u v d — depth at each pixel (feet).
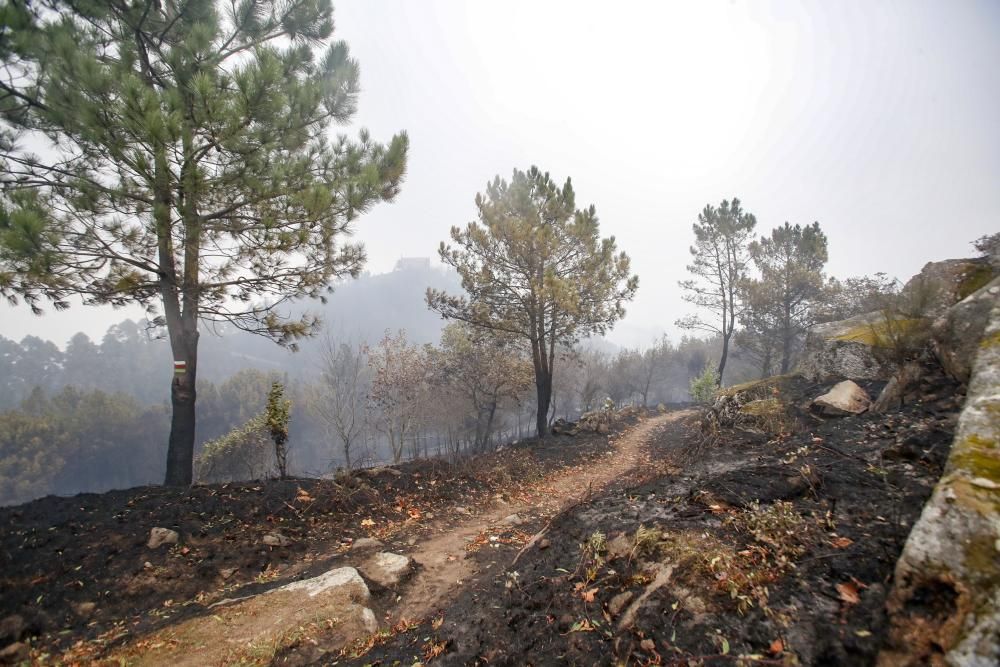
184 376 27.17
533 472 37.14
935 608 7.02
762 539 11.19
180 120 21.21
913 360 22.53
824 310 74.74
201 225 24.88
